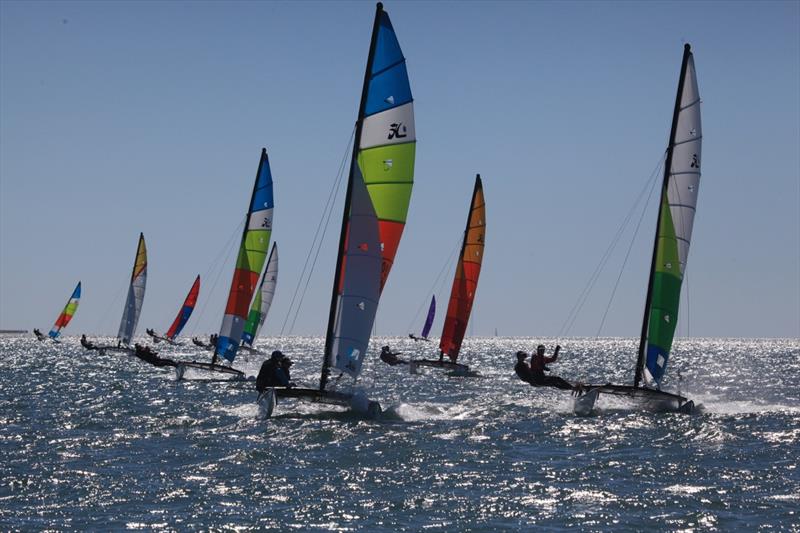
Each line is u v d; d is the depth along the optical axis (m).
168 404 150.12
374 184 119.94
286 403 122.25
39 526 65.62
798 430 113.38
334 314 119.25
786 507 70.88
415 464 89.19
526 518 68.12
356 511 70.12
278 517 68.25
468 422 121.94
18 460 91.44
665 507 71.25
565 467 87.94
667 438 107.00
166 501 73.25
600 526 65.88
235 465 88.38
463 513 69.50
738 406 148.25
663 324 135.75
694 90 136.25
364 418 123.12
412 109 120.38
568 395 176.12
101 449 98.44
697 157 135.88
